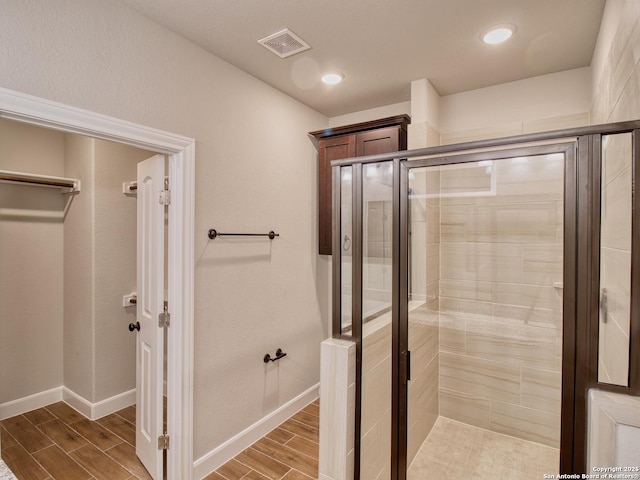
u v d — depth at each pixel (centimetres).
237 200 235
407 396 195
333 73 244
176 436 201
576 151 135
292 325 289
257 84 251
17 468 218
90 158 273
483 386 256
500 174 223
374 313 186
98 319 276
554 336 230
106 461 225
